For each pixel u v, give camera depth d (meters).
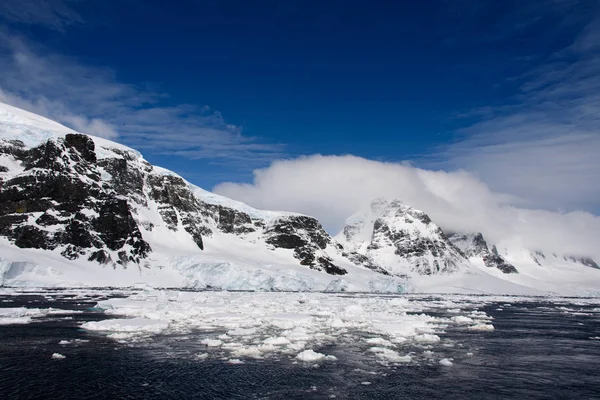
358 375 24.22
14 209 112.94
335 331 39.62
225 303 64.88
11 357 26.00
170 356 27.31
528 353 31.97
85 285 100.12
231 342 32.41
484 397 20.83
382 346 32.72
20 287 89.56
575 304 113.50
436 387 22.28
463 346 34.31
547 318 62.06
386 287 196.75
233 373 23.89
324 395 20.59
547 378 24.52
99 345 29.89
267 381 22.58
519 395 21.22
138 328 36.91
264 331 38.19
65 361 25.34
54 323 38.94
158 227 163.00
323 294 123.88
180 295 71.44
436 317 57.47
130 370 23.88
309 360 27.27
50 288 91.75
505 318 61.28
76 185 124.12
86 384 21.20
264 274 145.00
